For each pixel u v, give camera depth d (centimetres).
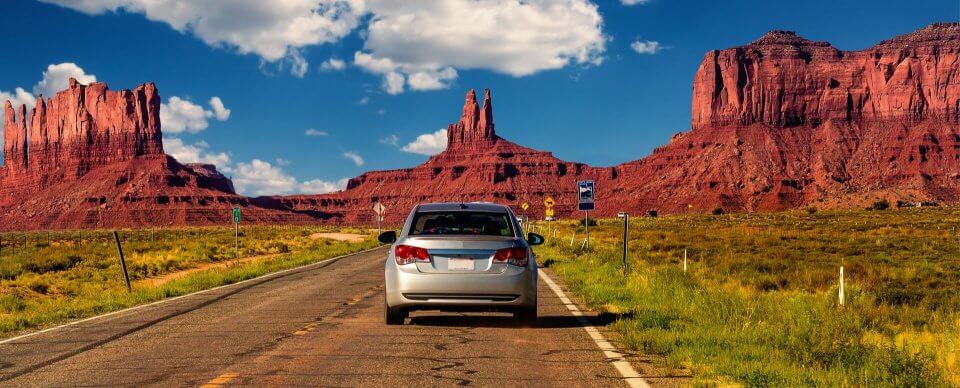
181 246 4975
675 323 1093
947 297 1730
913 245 3878
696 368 803
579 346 958
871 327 1170
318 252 3978
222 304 1506
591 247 3516
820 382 726
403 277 1073
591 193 2611
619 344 974
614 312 1307
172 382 748
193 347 964
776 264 2656
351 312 1315
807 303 1289
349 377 766
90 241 7906
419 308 1090
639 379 769
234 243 5656
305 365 828
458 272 1066
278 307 1420
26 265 3262
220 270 2680
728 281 2050
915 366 760
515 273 1072
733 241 4534
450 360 860
